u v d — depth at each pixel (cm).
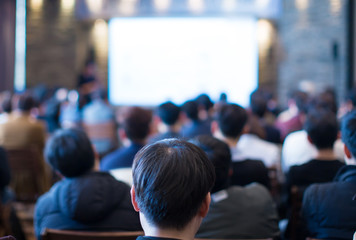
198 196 103
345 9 968
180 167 103
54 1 1031
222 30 1033
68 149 201
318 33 988
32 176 429
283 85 1021
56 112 623
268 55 1034
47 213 194
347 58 966
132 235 167
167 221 103
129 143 332
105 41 1052
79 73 1045
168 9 1025
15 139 470
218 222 187
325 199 184
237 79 1038
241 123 292
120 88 1052
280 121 553
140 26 1041
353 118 196
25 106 478
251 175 261
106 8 1028
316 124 254
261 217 190
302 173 250
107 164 311
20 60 1073
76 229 187
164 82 1046
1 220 223
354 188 182
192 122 438
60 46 1038
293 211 231
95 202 184
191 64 1041
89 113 678
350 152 195
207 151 191
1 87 1046
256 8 1014
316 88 976
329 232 182
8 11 1048
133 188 110
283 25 1020
